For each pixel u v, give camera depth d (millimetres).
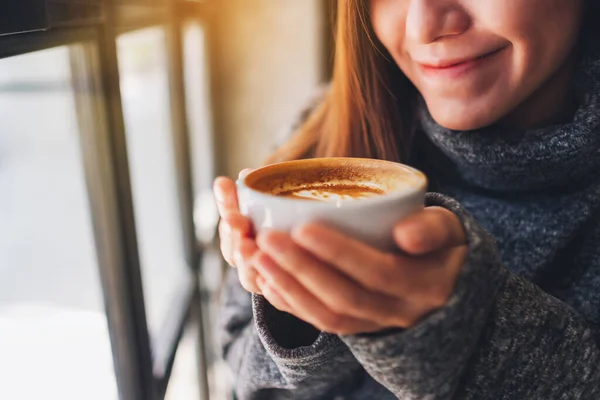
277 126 1019
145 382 616
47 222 676
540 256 483
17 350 614
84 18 476
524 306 382
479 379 380
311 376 425
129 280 574
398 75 542
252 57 992
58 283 654
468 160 478
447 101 455
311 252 298
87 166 539
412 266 312
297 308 314
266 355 472
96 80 513
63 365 595
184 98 848
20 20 366
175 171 879
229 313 571
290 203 311
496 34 425
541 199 494
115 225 554
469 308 333
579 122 451
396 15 457
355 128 553
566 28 438
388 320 317
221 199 369
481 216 506
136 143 842
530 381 383
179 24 807
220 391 1040
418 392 346
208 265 1038
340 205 306
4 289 669
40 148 673
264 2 964
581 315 468
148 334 620
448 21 426
